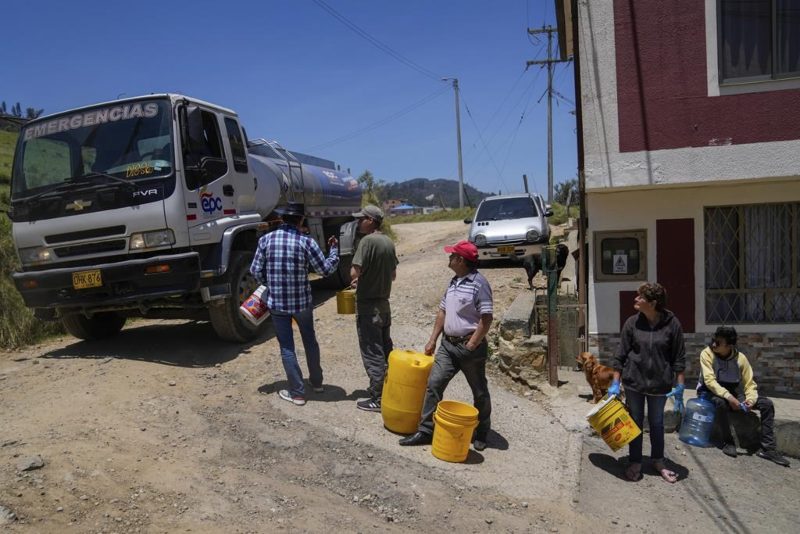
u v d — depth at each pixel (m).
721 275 6.98
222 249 6.93
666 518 4.56
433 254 15.77
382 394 5.50
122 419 5.17
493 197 14.00
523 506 4.45
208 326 8.74
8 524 3.49
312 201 10.25
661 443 5.17
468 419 4.89
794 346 6.82
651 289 5.00
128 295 6.55
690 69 6.41
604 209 7.09
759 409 5.76
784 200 6.71
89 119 6.80
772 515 4.71
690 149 6.45
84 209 6.57
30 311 8.55
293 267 5.71
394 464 4.83
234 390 6.07
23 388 5.96
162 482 4.20
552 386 6.79
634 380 5.12
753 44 6.31
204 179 6.82
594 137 6.65
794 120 6.23
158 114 6.57
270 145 9.51
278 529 3.81
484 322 4.96
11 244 9.45
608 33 6.55
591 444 5.72
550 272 6.77
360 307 5.71
